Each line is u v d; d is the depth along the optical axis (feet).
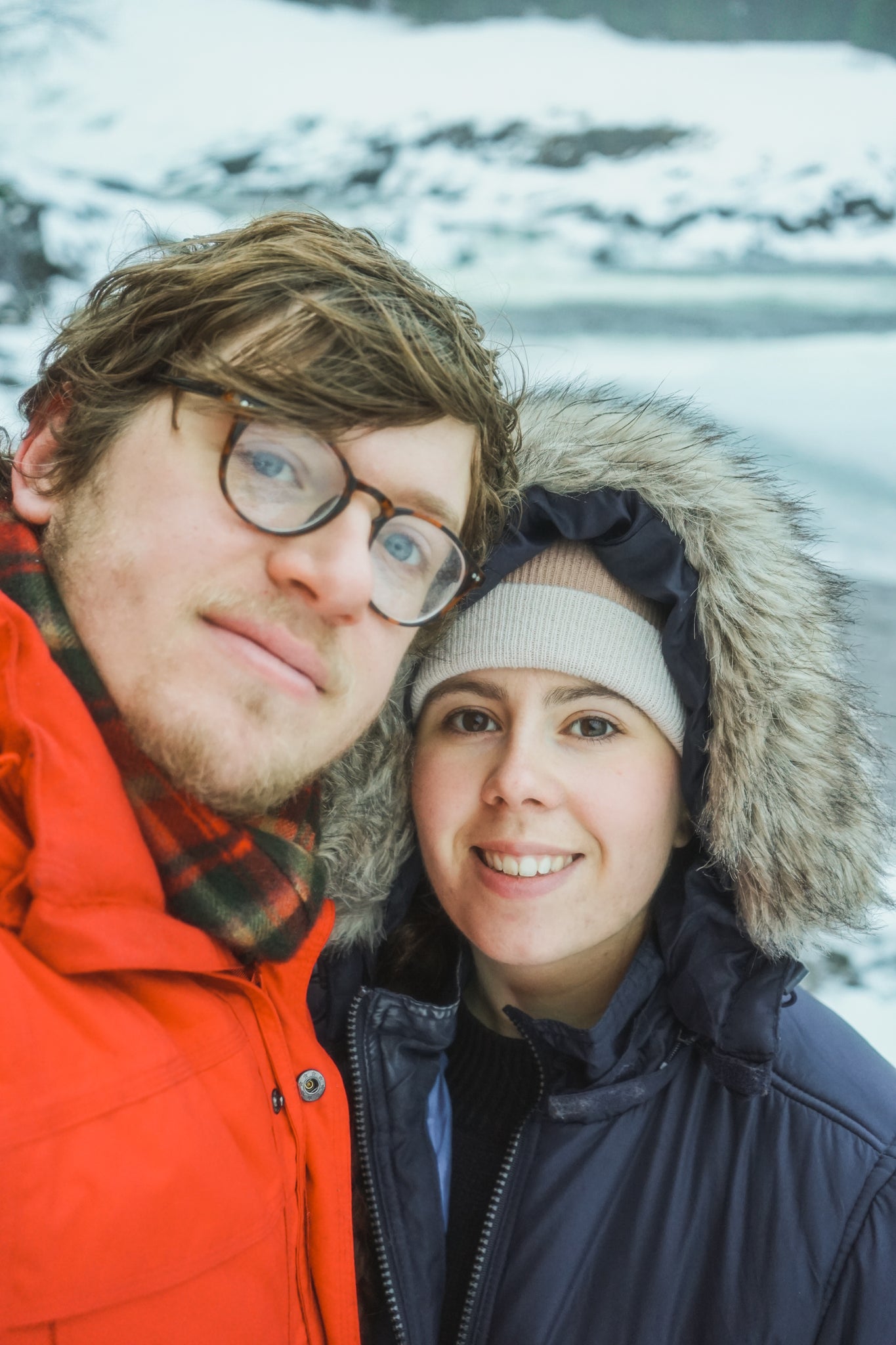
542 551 3.55
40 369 3.42
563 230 17.78
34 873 2.30
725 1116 3.34
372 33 21.40
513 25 21.11
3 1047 2.24
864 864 3.62
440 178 18.52
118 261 3.32
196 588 2.66
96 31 20.27
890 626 10.77
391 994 3.50
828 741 3.57
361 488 2.80
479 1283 3.23
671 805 3.55
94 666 2.74
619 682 3.32
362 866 3.70
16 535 2.91
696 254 17.80
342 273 2.90
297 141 19.04
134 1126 2.35
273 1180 2.66
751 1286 3.04
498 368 3.43
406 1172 3.38
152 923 2.53
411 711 3.73
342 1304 2.85
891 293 16.88
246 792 2.69
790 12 21.33
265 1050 2.88
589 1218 3.24
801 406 14.37
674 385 14.58
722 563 3.44
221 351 2.81
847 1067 3.44
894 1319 2.90
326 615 2.76
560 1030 3.35
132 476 2.78
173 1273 2.34
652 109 19.93
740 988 3.40
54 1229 2.19
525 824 3.30
